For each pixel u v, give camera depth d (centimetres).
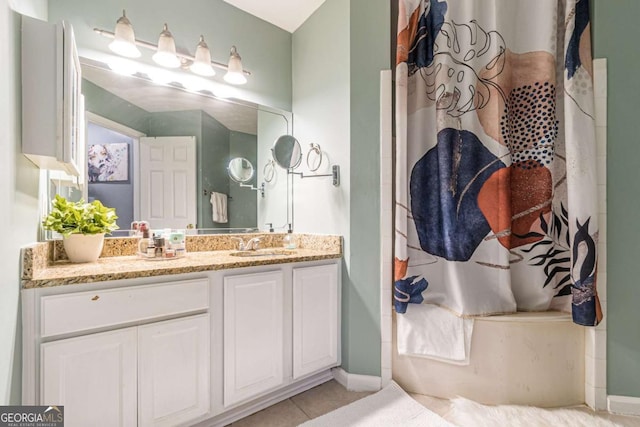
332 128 189
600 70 150
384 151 170
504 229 153
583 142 144
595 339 149
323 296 171
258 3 196
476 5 158
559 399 152
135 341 111
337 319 178
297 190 217
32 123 94
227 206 195
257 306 145
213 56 188
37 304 96
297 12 204
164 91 173
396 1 180
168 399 118
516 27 159
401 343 162
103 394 104
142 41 160
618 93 149
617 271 149
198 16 182
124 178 161
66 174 141
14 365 88
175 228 176
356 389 170
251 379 142
